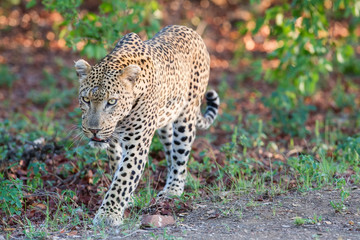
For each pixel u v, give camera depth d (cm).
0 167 1070
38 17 2753
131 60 845
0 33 2611
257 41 2642
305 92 1616
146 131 880
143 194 975
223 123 1588
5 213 897
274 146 1238
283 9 1427
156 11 1485
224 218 845
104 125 805
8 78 2083
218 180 1045
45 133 1355
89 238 757
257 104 1831
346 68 2162
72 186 1044
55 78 2156
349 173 1035
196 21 2738
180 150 1024
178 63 963
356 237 738
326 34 1445
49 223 852
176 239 737
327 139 1374
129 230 807
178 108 984
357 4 1361
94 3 2744
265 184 1020
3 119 1645
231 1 2961
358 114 1588
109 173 1081
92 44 1257
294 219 819
